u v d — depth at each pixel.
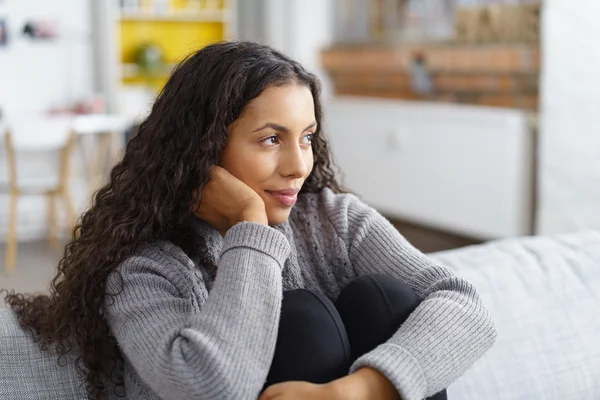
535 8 4.62
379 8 5.93
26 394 1.20
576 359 1.55
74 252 1.24
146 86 6.03
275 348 1.07
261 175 1.15
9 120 4.97
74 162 5.57
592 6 4.02
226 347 1.01
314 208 1.38
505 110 4.76
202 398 1.00
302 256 1.33
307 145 1.20
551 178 4.32
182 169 1.17
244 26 6.80
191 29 6.51
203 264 1.23
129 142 1.27
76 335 1.20
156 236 1.20
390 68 5.53
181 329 1.04
